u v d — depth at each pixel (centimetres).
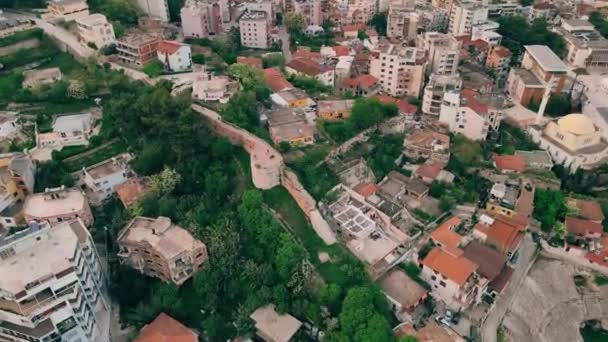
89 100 14112
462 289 9875
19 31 16188
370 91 15975
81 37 16200
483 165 12875
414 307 9838
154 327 9200
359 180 11919
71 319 8544
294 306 9362
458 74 16912
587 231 11612
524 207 11750
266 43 19850
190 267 9962
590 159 13388
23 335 8212
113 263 10462
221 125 12419
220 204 11169
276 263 9806
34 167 11806
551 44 19650
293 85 15538
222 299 9831
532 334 10544
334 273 9900
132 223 10475
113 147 12656
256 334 9331
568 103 15675
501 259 10425
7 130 12681
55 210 10419
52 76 14500
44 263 8375
